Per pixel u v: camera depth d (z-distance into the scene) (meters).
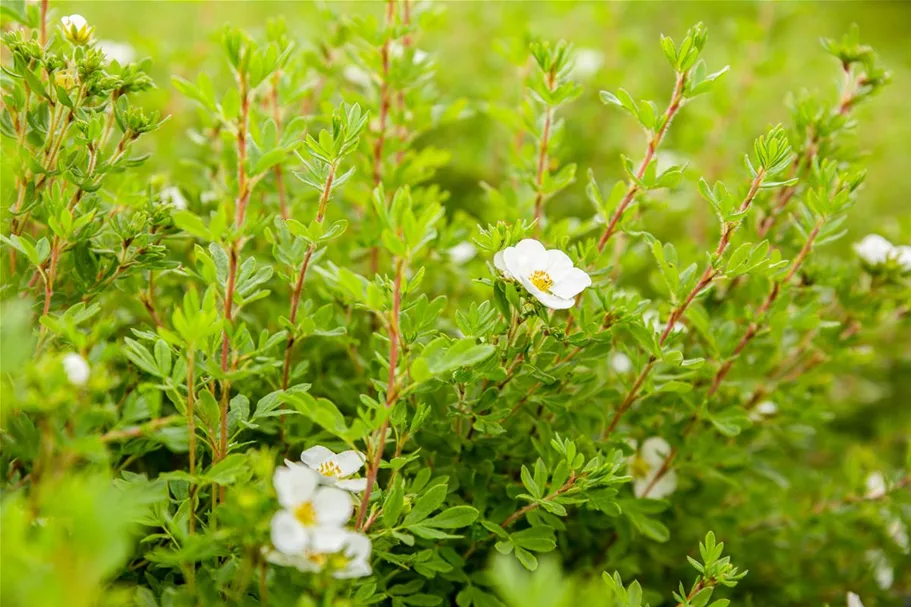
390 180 0.62
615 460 0.54
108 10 0.91
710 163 0.82
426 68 0.62
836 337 0.63
